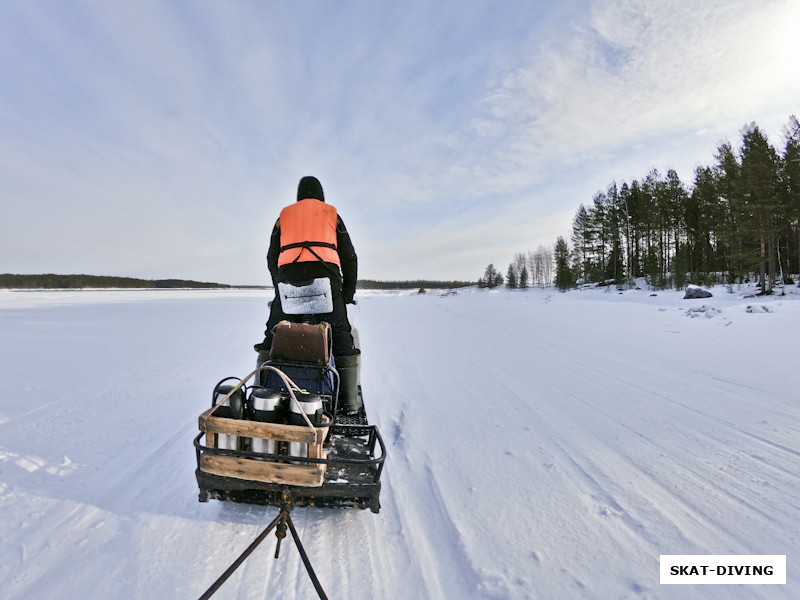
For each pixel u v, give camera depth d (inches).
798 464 127.9
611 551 88.7
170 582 77.2
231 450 88.2
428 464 130.6
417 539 93.3
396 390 217.2
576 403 193.0
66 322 552.1
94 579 77.3
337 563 84.6
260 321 597.9
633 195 2074.3
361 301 1310.3
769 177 1166.3
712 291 1192.8
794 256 1454.2
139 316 660.7
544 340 391.9
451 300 1378.0
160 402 189.8
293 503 88.3
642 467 127.8
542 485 117.1
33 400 190.4
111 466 123.9
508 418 173.2
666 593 76.7
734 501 108.2
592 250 2231.8
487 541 91.7
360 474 97.5
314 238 119.8
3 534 89.7
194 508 102.1
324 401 107.9
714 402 190.9
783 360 273.6
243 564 83.0
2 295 1581.0
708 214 1612.9
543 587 78.0
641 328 463.5
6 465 121.3
